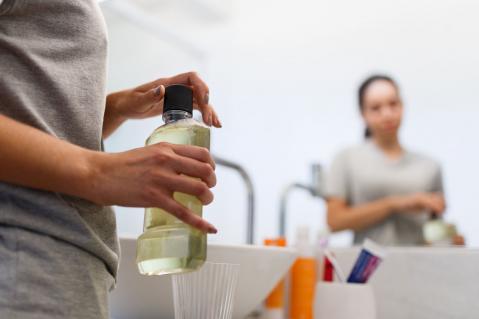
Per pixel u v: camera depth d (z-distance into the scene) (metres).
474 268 1.08
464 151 1.27
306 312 1.09
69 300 0.47
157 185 0.45
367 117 1.38
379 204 1.30
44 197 0.47
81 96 0.52
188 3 1.59
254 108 1.53
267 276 0.86
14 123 0.43
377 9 1.42
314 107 1.46
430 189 1.27
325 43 1.47
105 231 0.54
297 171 1.44
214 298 0.66
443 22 1.33
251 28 1.56
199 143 0.54
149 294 0.80
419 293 1.12
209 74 1.58
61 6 0.51
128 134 1.41
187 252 0.49
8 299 0.44
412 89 1.35
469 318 1.06
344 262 1.21
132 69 1.49
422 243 1.24
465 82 1.29
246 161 1.50
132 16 1.51
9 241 0.45
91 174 0.45
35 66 0.48
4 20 0.48
